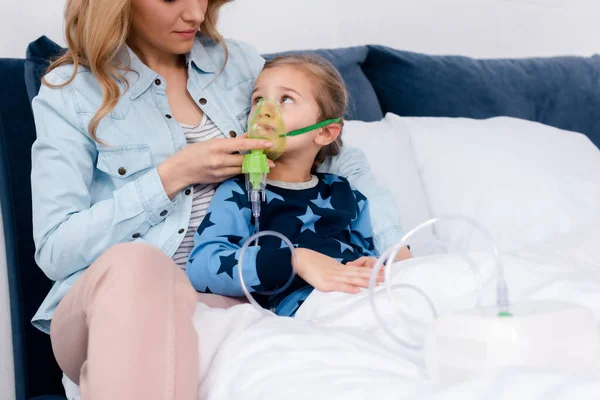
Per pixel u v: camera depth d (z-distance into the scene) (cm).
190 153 143
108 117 151
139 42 161
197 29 157
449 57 249
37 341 178
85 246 142
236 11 241
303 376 92
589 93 266
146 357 94
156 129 155
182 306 103
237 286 135
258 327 111
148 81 157
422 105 236
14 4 207
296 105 154
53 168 147
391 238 164
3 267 197
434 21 284
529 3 306
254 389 94
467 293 118
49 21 212
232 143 141
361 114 222
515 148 205
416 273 123
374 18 270
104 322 96
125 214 143
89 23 145
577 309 86
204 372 108
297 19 254
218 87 168
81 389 109
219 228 144
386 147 201
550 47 315
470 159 201
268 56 209
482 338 81
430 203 198
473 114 241
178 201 151
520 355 80
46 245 143
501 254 128
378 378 88
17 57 208
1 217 196
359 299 123
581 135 227
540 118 256
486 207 193
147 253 105
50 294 151
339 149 178
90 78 153
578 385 70
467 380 77
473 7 293
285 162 158
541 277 117
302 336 105
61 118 150
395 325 110
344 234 159
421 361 100
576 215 193
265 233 129
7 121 182
